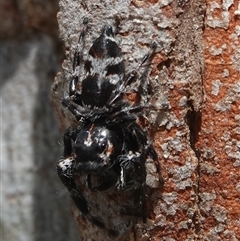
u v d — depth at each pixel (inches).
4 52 4.8
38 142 4.8
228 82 3.4
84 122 3.5
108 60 3.4
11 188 4.8
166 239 3.5
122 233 3.5
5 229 4.8
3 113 4.8
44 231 4.8
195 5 3.5
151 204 3.5
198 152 3.5
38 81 4.7
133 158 3.4
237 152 3.4
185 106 3.4
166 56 3.4
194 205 3.5
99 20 3.5
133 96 3.5
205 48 3.5
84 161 3.4
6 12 4.7
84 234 3.6
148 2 3.4
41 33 4.7
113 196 3.5
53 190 4.8
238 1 3.4
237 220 3.4
